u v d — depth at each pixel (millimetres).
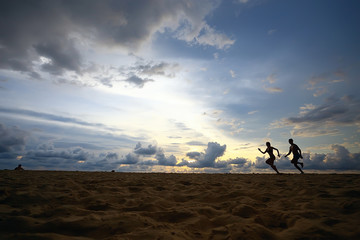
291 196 2688
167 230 1375
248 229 1394
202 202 2561
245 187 3729
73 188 3395
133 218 1622
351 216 1627
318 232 1319
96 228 1433
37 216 1768
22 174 6621
